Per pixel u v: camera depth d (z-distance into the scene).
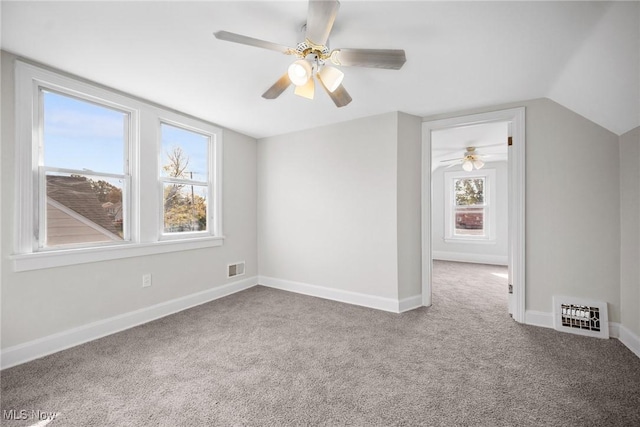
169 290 2.89
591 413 1.46
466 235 6.18
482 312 2.92
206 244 3.25
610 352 2.08
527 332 2.43
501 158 5.51
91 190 2.35
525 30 1.63
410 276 3.05
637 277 2.10
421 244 3.14
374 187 3.09
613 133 2.33
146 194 2.67
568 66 2.00
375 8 1.46
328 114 3.06
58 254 2.09
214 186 3.41
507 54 1.88
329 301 3.27
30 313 1.98
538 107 2.60
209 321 2.68
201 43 1.78
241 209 3.75
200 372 1.83
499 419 1.42
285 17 1.55
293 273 3.70
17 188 1.92
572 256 2.47
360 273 3.17
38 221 2.06
